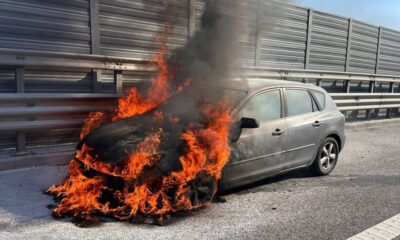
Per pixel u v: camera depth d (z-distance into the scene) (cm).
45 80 614
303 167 569
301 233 378
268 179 580
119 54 713
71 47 645
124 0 705
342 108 1145
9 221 374
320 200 486
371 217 430
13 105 537
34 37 600
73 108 593
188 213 418
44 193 454
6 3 566
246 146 462
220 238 358
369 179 599
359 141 959
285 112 535
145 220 385
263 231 379
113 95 641
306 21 1105
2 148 558
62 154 582
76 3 641
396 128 1219
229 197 482
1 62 530
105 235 351
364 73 1293
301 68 1124
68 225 370
